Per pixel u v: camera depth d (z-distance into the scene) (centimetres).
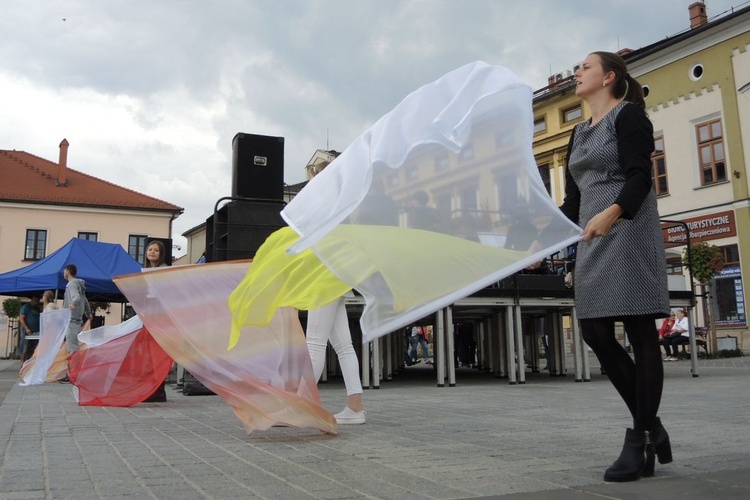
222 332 436
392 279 272
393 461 302
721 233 2125
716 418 454
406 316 267
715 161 2173
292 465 293
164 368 616
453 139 292
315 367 428
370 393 750
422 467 286
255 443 363
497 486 244
